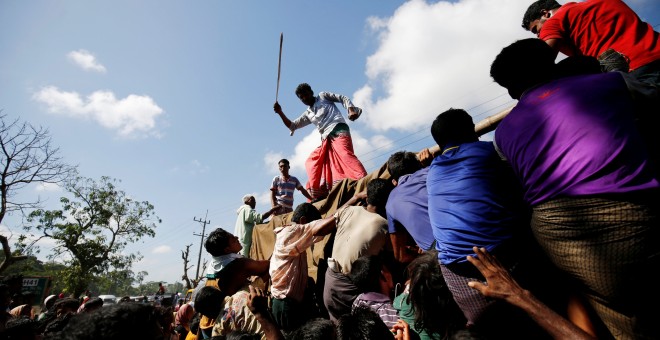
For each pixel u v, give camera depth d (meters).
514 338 1.73
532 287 1.72
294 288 3.20
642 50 2.31
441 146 2.36
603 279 1.36
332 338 1.93
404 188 2.76
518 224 1.75
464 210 1.83
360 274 2.65
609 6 2.51
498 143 1.82
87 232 30.06
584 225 1.37
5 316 3.55
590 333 1.57
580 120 1.46
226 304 3.22
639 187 1.29
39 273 32.47
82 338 1.39
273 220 5.49
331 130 5.48
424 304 1.95
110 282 35.88
